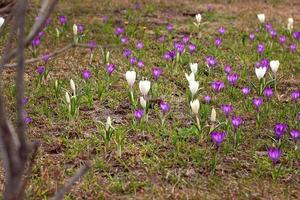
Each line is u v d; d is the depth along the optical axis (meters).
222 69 2.91
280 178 2.05
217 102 2.54
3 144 1.23
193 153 2.13
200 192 1.97
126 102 2.53
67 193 1.94
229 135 2.26
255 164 2.12
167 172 2.05
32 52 2.95
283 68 2.98
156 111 2.43
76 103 2.38
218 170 2.08
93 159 2.11
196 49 3.19
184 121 2.39
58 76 2.76
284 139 2.26
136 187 1.98
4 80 2.66
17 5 1.16
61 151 2.17
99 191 1.96
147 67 2.89
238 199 1.95
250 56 3.11
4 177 2.00
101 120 2.38
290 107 2.50
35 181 1.98
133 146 2.18
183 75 2.82
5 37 3.17
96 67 2.74
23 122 1.21
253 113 2.45
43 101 2.49
